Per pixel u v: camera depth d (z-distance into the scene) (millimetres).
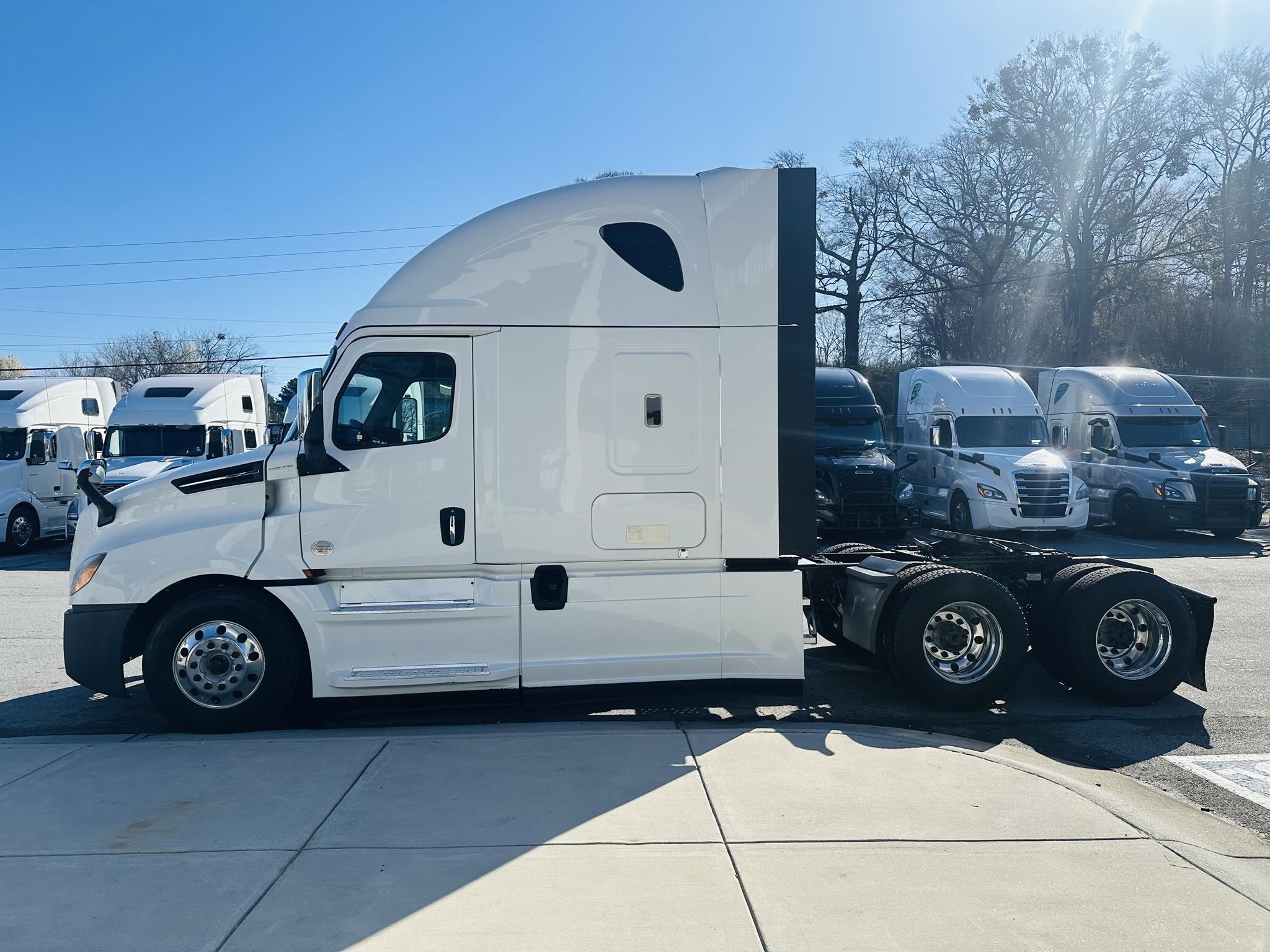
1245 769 5707
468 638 6246
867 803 4719
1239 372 38156
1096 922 3594
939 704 6785
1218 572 14141
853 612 7367
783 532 6398
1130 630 7078
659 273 6340
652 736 5840
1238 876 4035
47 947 3441
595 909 3664
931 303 50031
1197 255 44188
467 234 6309
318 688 6172
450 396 6254
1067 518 17562
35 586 14156
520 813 4605
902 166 49531
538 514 6258
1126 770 5691
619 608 6312
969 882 3887
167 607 6438
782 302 6398
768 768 5234
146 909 3703
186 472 6277
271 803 4766
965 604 6750
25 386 19922
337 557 6191
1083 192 44000
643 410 6305
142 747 5734
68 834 4414
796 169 6449
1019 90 43969
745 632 6414
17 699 7352
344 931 3525
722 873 3961
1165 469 18406
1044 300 47438
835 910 3652
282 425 7086
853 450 16844
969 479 18188
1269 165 41906
